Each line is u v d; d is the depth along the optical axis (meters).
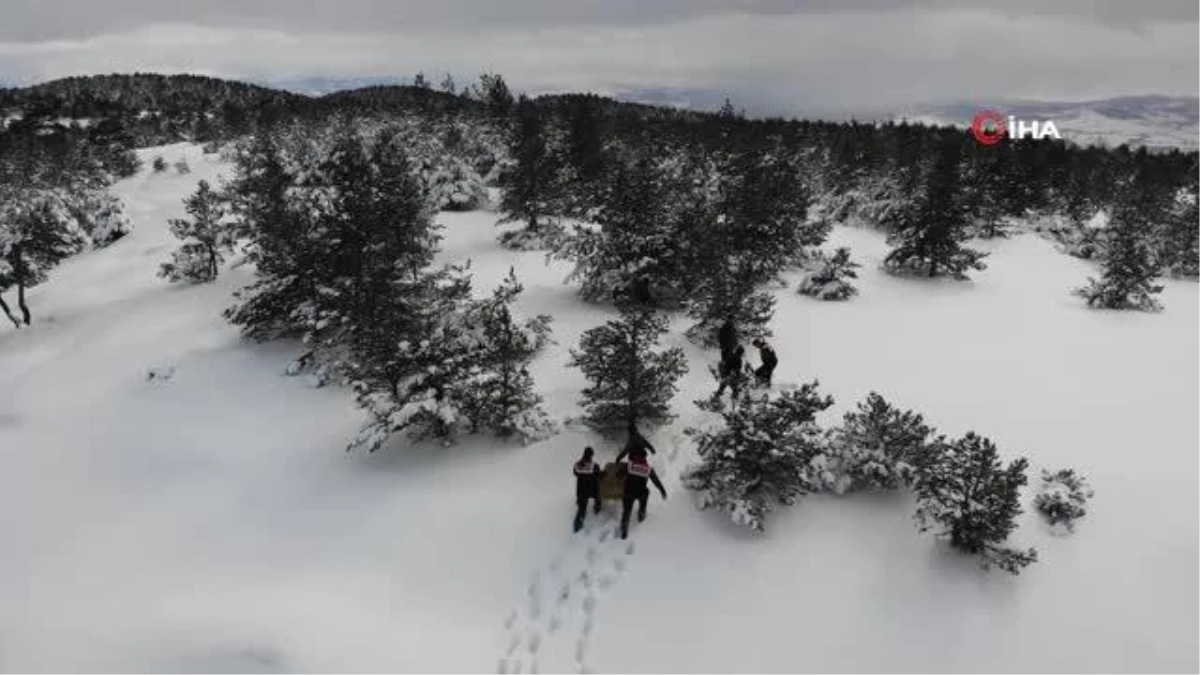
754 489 10.84
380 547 10.86
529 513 11.23
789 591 9.52
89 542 11.82
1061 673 8.41
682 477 11.50
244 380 17.38
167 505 12.66
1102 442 13.12
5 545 11.90
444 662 8.85
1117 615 9.12
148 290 26.20
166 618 9.87
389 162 26.36
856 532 10.38
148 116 106.75
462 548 10.66
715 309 16.86
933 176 34.00
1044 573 9.71
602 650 8.87
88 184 57.84
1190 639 8.79
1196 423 13.99
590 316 19.14
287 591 10.17
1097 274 28.09
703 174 31.98
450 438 13.12
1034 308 21.92
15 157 64.19
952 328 19.41
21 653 9.41
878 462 10.78
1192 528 10.63
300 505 12.16
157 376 17.89
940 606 9.24
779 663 8.60
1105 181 49.28
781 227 23.64
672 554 10.21
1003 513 9.51
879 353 17.16
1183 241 31.55
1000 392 15.17
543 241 27.22
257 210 23.47
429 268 24.25
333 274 18.00
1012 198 40.72
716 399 13.03
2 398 18.17
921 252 24.80
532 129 38.62
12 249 23.94
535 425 12.98
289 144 60.47
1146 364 17.20
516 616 9.48
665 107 86.69
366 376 13.72
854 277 21.77
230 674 8.81
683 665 8.63
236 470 13.54
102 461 14.33
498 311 15.21
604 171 30.20
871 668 8.52
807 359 16.62
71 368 19.61
